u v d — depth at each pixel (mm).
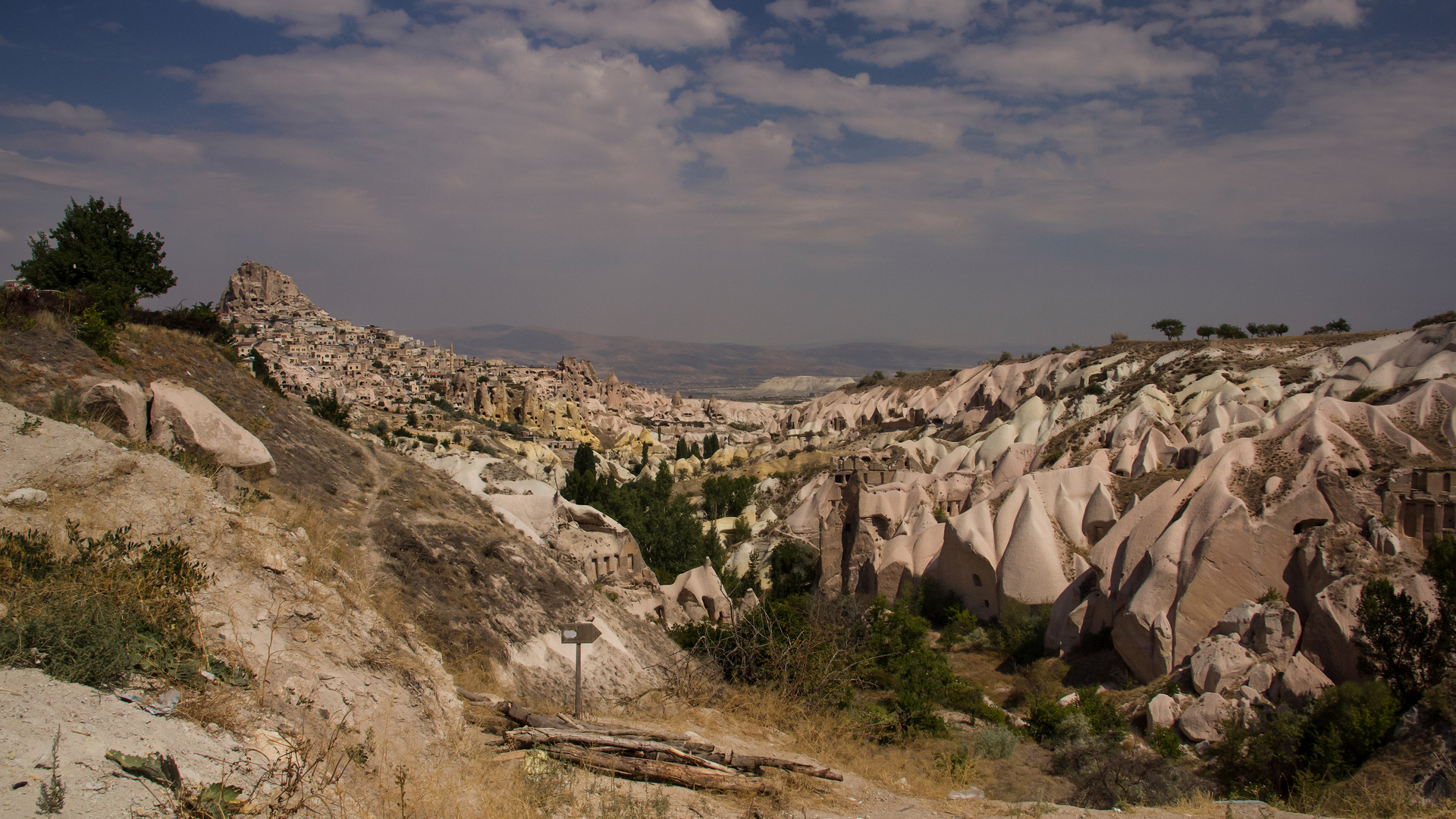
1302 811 21156
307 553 13750
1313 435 42719
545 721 14039
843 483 65312
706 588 43438
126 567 9867
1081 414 85875
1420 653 27359
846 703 23156
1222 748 26766
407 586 19969
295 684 9953
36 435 11344
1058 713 30609
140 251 36094
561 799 11172
